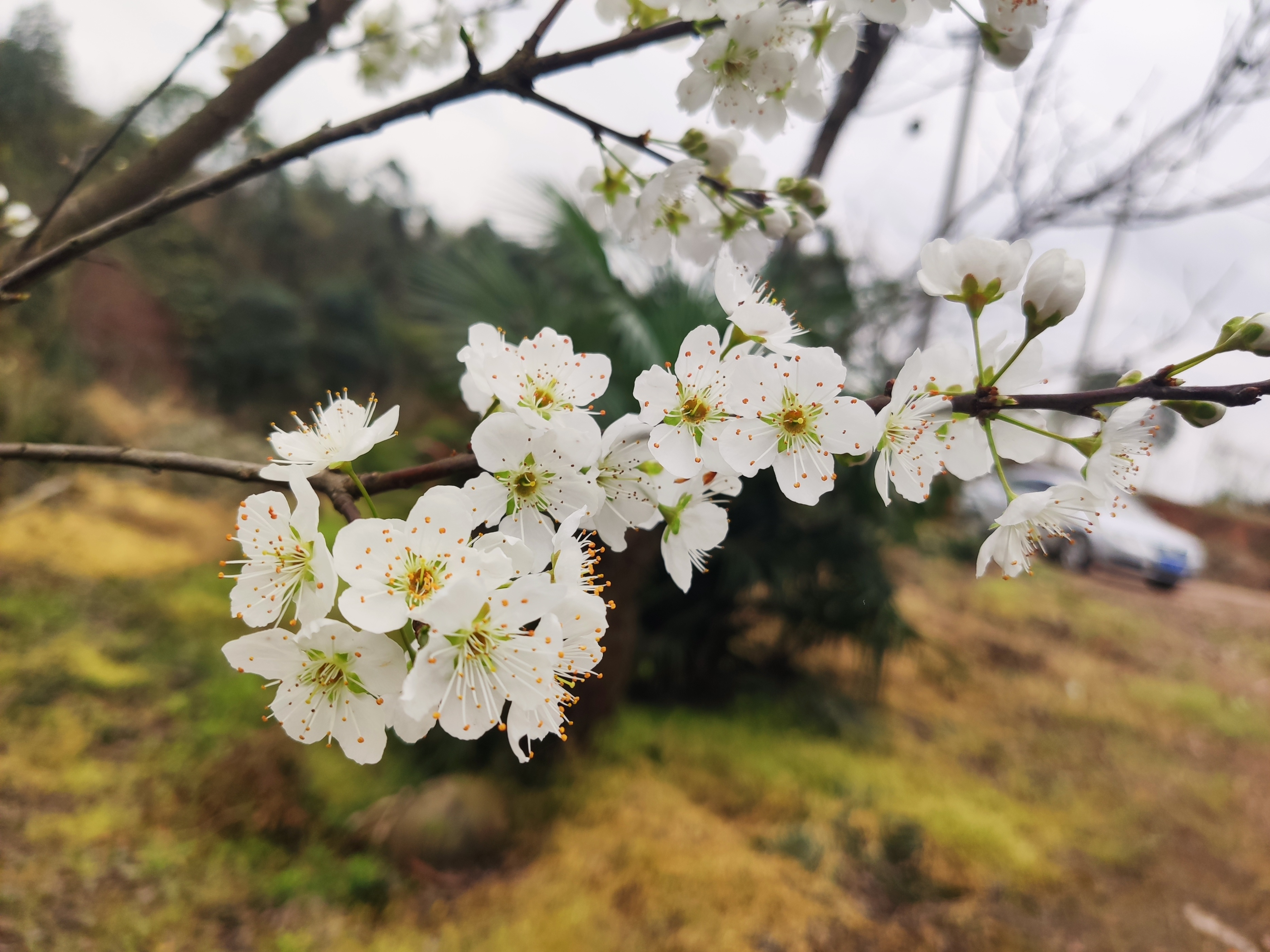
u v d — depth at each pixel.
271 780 3.73
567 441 0.87
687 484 1.01
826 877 3.67
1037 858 4.10
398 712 0.76
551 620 0.74
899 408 0.95
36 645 4.99
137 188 1.24
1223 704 6.84
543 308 4.03
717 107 1.12
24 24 7.49
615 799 4.11
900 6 1.03
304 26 1.23
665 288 4.04
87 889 3.08
